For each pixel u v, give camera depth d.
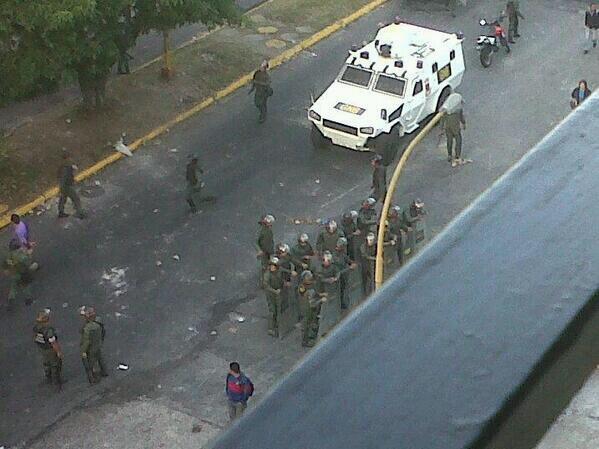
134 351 17.22
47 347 15.80
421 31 24.17
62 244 20.03
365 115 22.28
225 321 17.92
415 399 1.42
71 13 19.55
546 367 1.50
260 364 16.89
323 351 1.49
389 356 1.48
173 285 18.86
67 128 23.59
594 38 27.61
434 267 1.64
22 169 22.08
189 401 16.19
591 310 1.57
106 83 25.08
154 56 26.84
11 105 24.25
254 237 20.27
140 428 15.67
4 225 20.61
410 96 22.73
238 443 1.38
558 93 25.89
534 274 1.62
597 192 1.77
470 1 30.69
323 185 22.03
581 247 1.66
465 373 1.46
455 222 1.74
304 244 17.59
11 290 18.08
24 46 20.34
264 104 24.11
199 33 28.19
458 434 1.39
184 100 25.05
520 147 23.50
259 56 27.30
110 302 18.41
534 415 1.49
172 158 23.05
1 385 16.45
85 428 15.65
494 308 1.56
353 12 29.77
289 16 29.30
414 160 22.81
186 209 21.14
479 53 27.41
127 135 23.56
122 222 20.75
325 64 27.34
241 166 22.70
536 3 30.36
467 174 22.36
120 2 20.98
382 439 1.37
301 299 16.77
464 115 24.80
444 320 1.54
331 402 1.41
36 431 15.59
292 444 1.37
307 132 24.08
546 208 1.75
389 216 17.77
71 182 20.36
